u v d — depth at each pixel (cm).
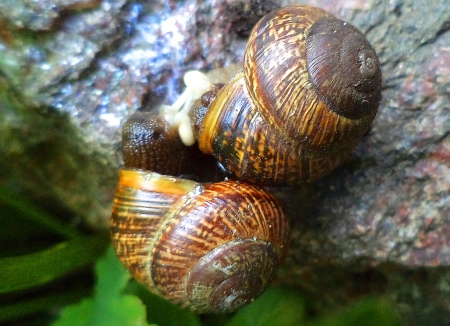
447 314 6
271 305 6
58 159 6
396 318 6
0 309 6
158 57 6
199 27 6
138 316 5
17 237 7
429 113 5
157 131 5
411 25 5
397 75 5
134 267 5
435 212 5
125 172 5
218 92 5
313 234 6
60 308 7
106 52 6
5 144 6
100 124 6
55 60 6
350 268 6
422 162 5
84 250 6
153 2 6
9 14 5
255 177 5
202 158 6
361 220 6
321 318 6
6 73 6
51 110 6
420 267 6
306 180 5
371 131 6
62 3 5
